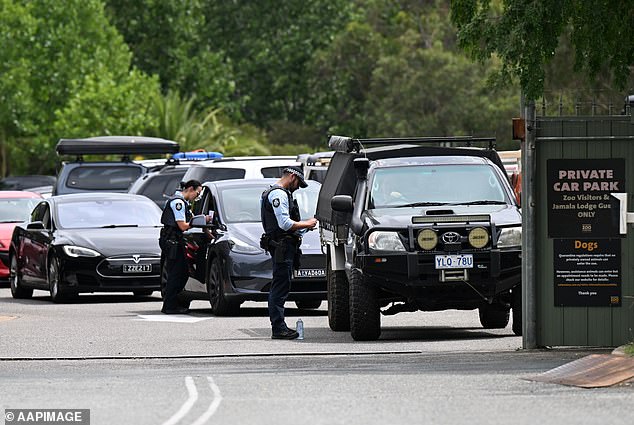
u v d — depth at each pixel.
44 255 66.19
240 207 57.28
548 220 40.12
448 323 51.72
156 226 66.94
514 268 43.91
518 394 30.38
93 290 62.94
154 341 44.78
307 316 55.72
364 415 27.92
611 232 39.97
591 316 40.16
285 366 37.00
